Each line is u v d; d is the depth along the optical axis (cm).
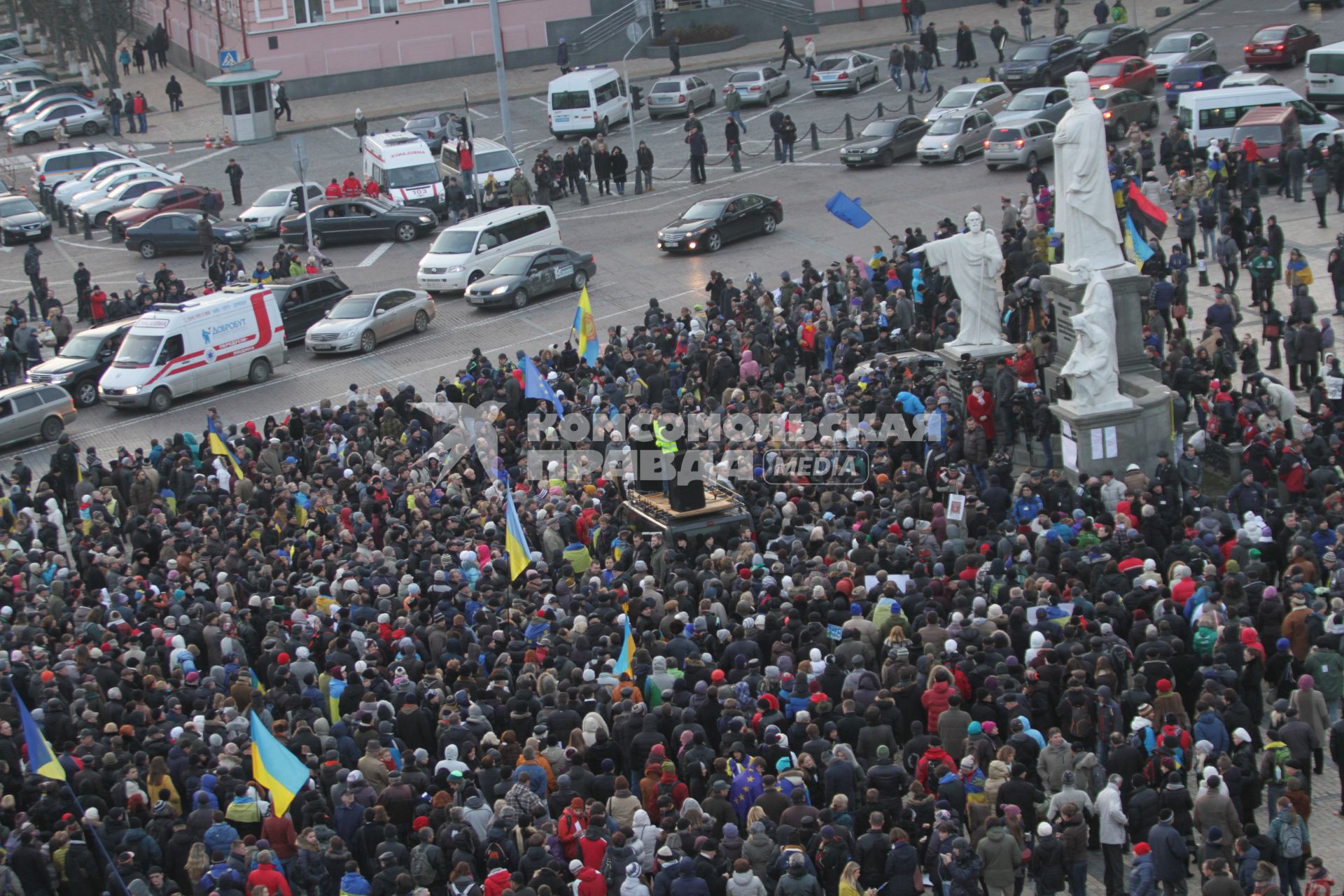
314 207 4875
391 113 6538
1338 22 6019
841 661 1811
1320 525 2095
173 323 3631
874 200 4703
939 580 1980
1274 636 1880
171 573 2261
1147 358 2814
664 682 1791
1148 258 3212
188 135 6506
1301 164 4166
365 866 1559
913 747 1628
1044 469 2689
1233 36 6081
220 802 1634
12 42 9131
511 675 1855
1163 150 4512
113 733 1756
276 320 3819
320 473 2731
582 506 2536
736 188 5069
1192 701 1795
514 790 1555
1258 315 3475
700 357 3183
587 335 3241
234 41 7006
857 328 3269
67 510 2961
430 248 4431
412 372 3747
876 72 6159
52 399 3459
